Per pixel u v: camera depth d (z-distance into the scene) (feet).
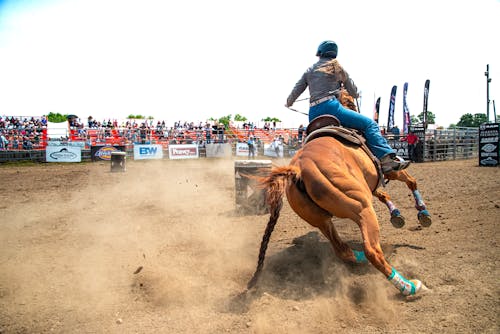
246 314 10.62
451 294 10.89
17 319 10.93
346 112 14.33
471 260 13.17
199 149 84.58
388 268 10.85
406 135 73.41
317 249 16.15
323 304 10.96
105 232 20.56
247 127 104.17
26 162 68.33
